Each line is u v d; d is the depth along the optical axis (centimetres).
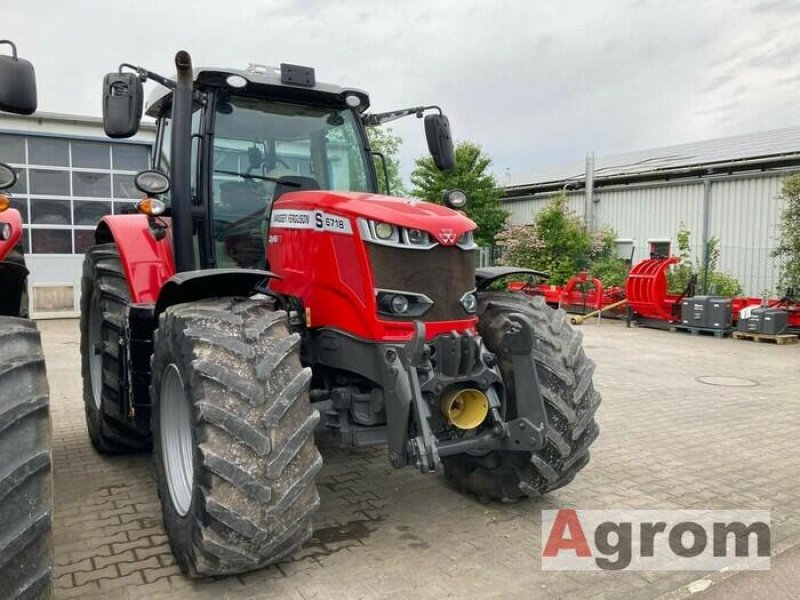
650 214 1730
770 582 322
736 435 577
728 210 1534
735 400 721
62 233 1535
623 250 1809
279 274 380
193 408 283
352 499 416
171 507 318
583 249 1789
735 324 1302
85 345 531
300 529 287
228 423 275
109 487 437
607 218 1856
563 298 1551
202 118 401
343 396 350
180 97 375
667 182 1666
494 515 393
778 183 1435
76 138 1526
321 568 323
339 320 349
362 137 450
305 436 289
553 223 1797
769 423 620
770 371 905
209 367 282
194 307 313
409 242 339
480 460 403
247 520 272
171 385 332
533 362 352
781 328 1181
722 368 927
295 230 369
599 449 533
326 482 445
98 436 488
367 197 365
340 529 371
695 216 1619
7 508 219
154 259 423
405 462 325
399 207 353
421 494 425
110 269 466
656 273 1329
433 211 363
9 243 346
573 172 2231
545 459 371
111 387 452
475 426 341
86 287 531
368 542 354
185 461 322
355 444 344
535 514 396
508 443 353
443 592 303
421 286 343
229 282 325
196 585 305
